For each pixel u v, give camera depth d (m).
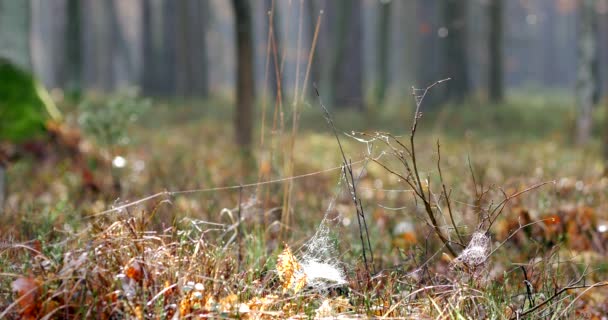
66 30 23.88
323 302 3.72
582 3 18.36
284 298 3.80
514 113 25.67
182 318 3.22
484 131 21.55
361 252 4.93
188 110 25.70
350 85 28.72
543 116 25.27
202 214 6.02
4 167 7.51
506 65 59.12
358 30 29.14
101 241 3.72
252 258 4.51
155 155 11.09
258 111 23.14
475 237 4.23
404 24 47.50
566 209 5.81
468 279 4.03
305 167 10.59
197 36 36.62
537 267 4.73
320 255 4.60
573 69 66.88
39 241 4.30
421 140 16.56
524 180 6.98
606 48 44.41
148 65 35.94
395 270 4.45
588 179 8.41
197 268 3.77
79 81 24.03
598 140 18.22
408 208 6.59
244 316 3.43
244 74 11.97
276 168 6.80
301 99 5.36
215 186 7.92
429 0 32.16
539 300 3.99
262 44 49.75
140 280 3.53
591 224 5.65
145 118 21.36
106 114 8.98
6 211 5.90
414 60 45.06
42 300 3.36
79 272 3.42
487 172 9.09
